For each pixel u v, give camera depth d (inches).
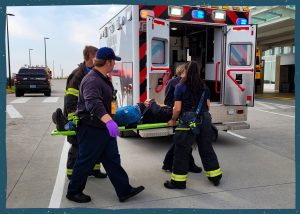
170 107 191.6
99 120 139.7
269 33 780.0
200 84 164.6
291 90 892.6
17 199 152.2
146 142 265.6
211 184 170.9
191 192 160.1
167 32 231.8
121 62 269.0
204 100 166.6
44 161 214.7
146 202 148.6
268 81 1211.9
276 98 691.4
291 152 235.9
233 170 194.2
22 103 563.2
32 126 343.6
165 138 279.1
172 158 187.9
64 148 249.9
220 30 260.7
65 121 157.6
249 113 446.9
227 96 256.2
